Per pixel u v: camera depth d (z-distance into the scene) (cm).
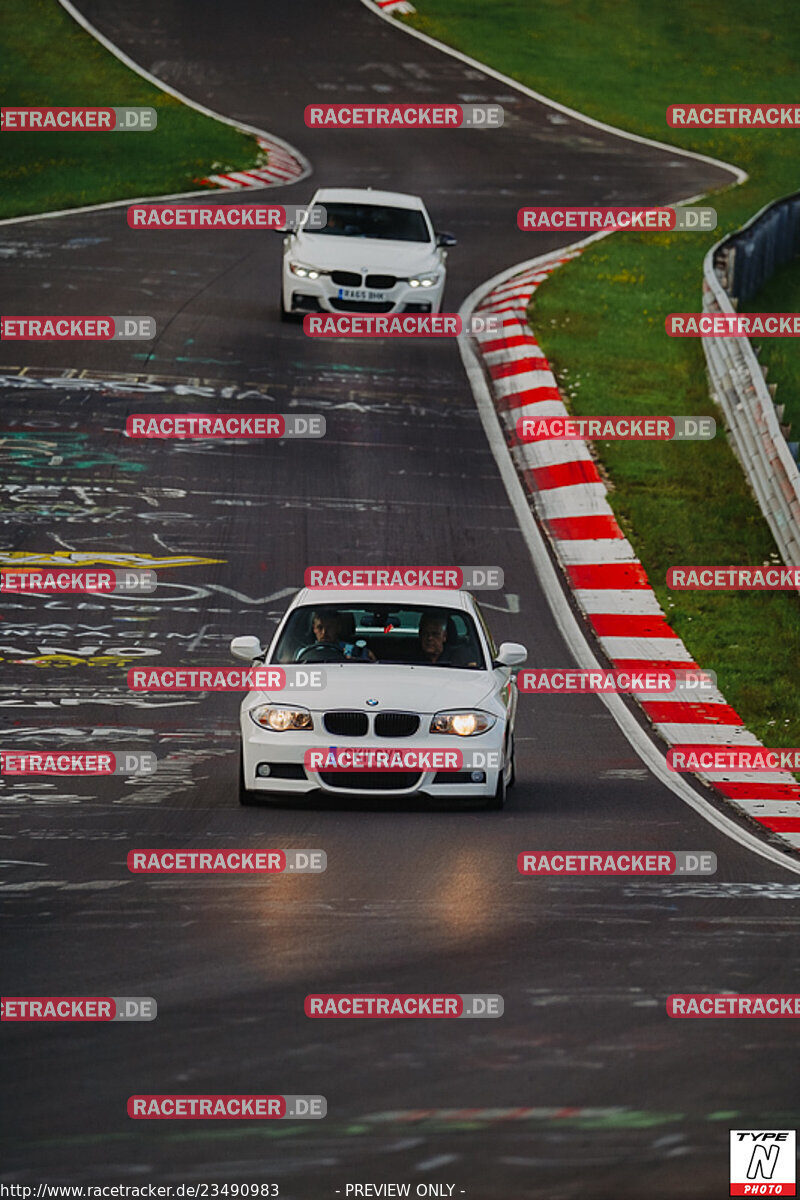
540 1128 2247
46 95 19538
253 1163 2128
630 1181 2089
